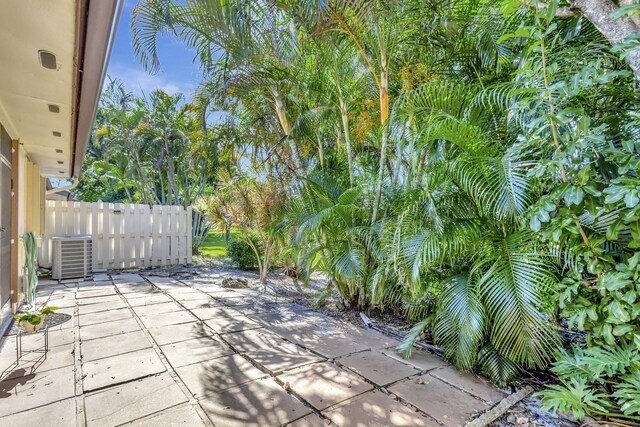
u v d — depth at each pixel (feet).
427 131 8.75
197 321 11.37
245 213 17.47
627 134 6.43
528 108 6.77
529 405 6.76
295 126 14.17
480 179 7.29
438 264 9.11
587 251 6.15
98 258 21.50
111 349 8.79
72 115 10.50
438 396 6.93
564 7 6.52
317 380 7.44
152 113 36.73
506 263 7.40
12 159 12.00
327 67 13.61
